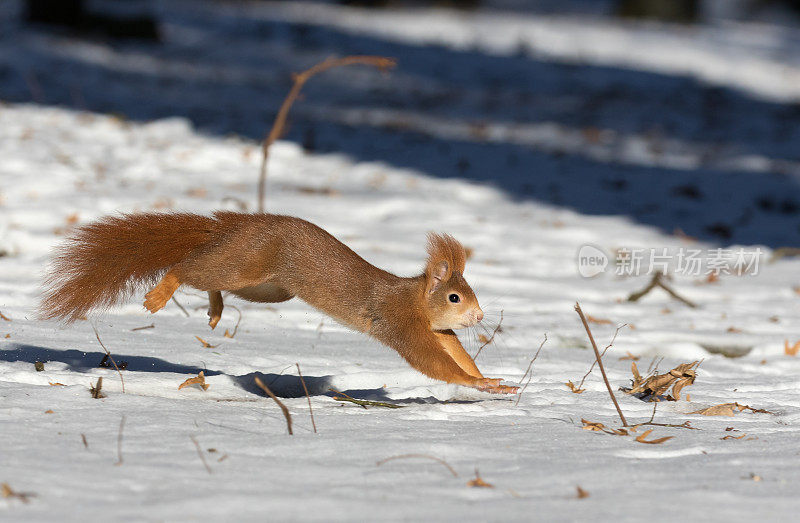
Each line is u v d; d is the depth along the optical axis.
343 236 15.05
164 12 46.22
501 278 13.48
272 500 4.54
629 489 5.01
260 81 35.84
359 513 4.47
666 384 8.02
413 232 16.08
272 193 18.12
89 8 41.06
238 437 5.78
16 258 12.02
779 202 21.55
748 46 53.53
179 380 7.33
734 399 8.04
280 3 55.94
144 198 16.22
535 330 10.91
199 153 21.09
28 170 17.56
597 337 10.80
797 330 11.73
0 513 4.23
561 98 37.69
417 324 7.13
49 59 33.12
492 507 4.64
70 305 7.17
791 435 6.57
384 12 56.44
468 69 42.22
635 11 58.12
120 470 4.92
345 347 9.58
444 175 21.78
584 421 6.70
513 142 27.72
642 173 24.02
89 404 6.34
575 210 19.23
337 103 32.94
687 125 33.81
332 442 5.74
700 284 14.30
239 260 7.21
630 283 14.07
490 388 6.94
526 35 50.81
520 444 5.97
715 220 19.38
